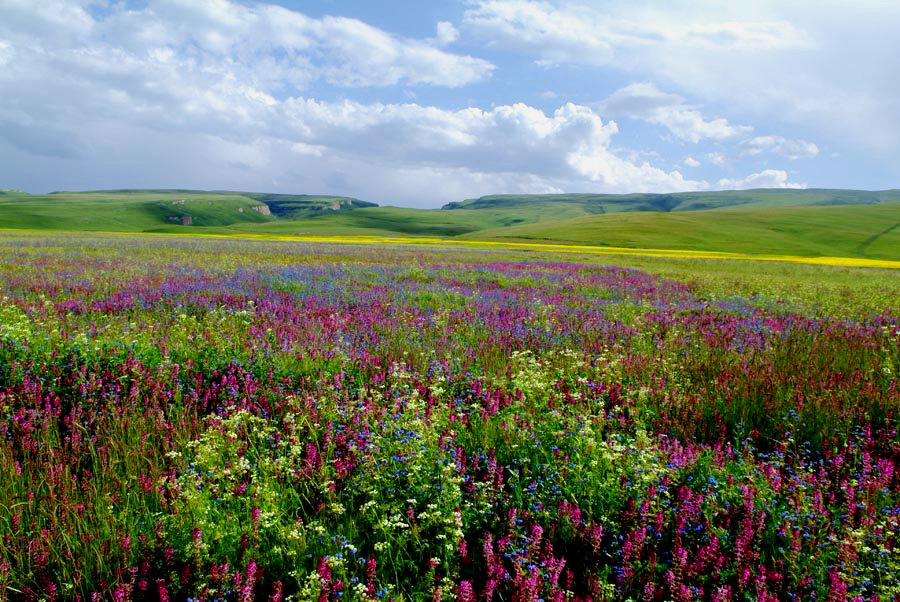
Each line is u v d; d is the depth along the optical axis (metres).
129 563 3.22
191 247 38.91
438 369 7.27
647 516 3.72
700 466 4.52
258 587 3.24
